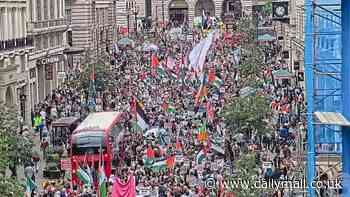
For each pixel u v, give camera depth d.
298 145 60.47
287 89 100.75
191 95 104.00
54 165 70.88
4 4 96.69
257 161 61.78
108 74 112.69
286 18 130.00
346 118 25.56
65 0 149.38
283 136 75.50
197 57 111.44
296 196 50.12
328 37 41.16
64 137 81.81
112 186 58.28
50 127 88.62
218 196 55.59
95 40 157.88
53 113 95.75
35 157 71.06
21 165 69.88
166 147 74.31
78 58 139.88
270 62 134.88
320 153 42.47
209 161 67.69
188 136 79.38
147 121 84.81
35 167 69.88
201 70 110.69
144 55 152.38
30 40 107.56
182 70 114.50
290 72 112.44
